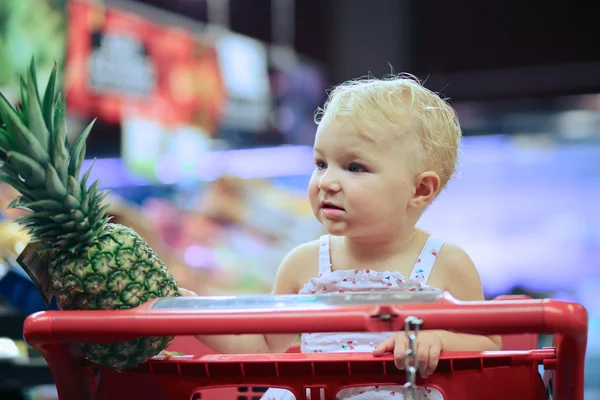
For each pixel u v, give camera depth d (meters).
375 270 1.67
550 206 6.42
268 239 5.23
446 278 1.66
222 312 1.20
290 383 1.36
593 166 6.44
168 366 1.39
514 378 1.33
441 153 1.65
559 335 1.26
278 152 5.68
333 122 1.57
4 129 1.30
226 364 1.37
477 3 7.01
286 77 6.37
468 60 7.05
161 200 4.91
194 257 4.87
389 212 1.58
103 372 1.43
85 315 1.24
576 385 1.27
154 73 4.97
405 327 1.15
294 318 1.18
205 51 5.44
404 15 7.07
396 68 7.05
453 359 1.32
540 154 6.58
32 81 1.27
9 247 2.73
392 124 1.56
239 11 5.99
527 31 6.89
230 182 5.38
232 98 5.69
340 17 7.14
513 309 1.15
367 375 1.34
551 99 6.82
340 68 7.14
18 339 2.48
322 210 1.58
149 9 4.93
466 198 6.54
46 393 3.56
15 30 3.88
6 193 3.48
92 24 4.45
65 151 1.30
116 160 4.77
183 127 5.22
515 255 6.34
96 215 1.36
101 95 4.55
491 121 6.90
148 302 1.29
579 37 6.77
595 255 6.20
